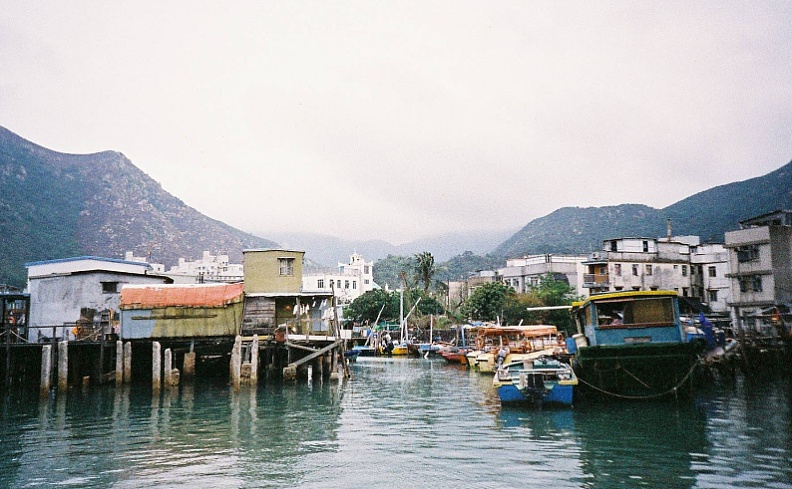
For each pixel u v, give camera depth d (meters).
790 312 50.84
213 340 37.22
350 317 92.12
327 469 15.59
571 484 13.88
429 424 21.75
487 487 13.81
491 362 45.25
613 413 22.72
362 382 38.25
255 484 14.36
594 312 24.06
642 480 14.03
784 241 53.66
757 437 18.14
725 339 36.81
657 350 22.89
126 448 18.12
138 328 36.66
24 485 14.44
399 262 161.12
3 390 34.16
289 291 40.06
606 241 70.56
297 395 30.61
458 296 102.88
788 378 35.81
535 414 23.09
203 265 143.38
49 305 43.12
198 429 21.05
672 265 69.38
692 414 22.23
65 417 23.94
